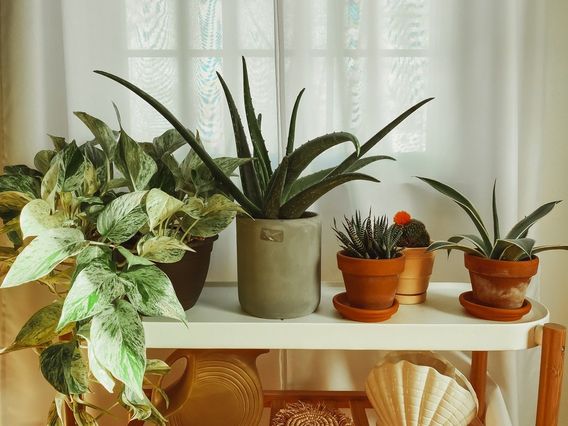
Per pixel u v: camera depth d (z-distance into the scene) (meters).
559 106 0.93
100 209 0.62
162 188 0.70
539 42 0.85
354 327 0.64
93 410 0.92
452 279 0.91
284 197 0.68
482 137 0.85
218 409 0.75
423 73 0.87
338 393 0.88
